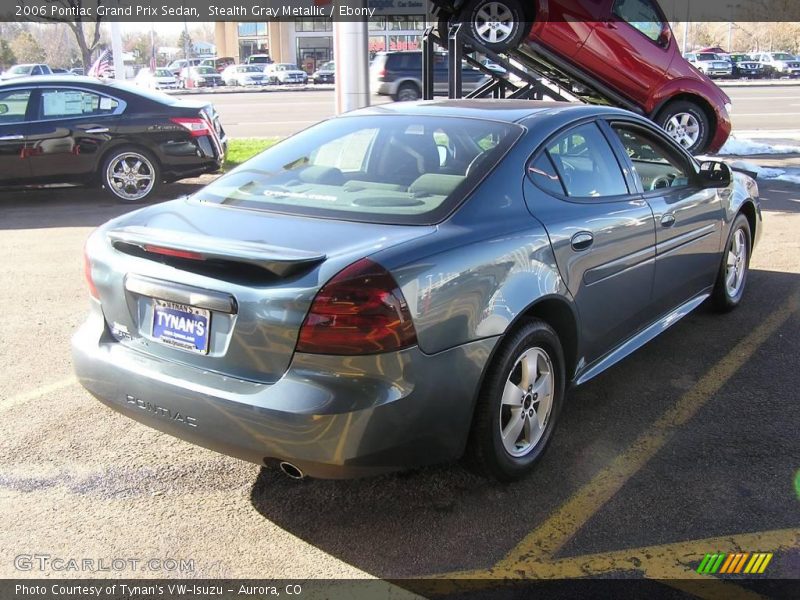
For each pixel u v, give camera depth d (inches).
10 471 131.8
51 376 171.5
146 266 113.2
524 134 135.0
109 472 132.0
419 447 106.4
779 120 789.2
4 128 360.2
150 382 111.3
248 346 103.3
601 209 142.1
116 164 378.0
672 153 178.2
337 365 98.7
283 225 116.3
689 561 107.4
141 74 1640.0
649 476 129.2
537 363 127.6
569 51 412.5
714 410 153.4
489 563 108.0
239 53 2938.0
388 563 108.3
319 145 146.6
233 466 134.3
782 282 239.6
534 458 128.4
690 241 175.5
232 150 526.3
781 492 123.9
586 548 110.7
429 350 104.4
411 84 907.4
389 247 105.6
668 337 194.1
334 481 129.0
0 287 237.9
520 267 118.9
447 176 126.3
